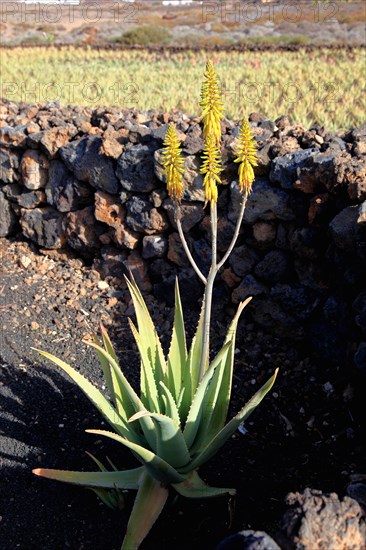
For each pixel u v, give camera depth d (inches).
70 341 111.7
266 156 104.0
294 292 103.7
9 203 138.9
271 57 396.5
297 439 90.4
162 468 70.2
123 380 70.2
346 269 92.0
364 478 78.4
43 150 129.3
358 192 89.4
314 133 110.0
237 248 109.6
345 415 92.6
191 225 114.0
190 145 109.2
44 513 79.4
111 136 119.3
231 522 74.1
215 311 115.7
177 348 81.0
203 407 77.4
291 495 58.2
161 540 74.9
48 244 134.3
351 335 92.7
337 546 53.8
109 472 77.2
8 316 117.3
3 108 149.6
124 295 123.7
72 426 93.6
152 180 115.3
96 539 75.6
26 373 103.6
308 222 100.0
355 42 474.6
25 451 89.0
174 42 552.1
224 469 85.0
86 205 129.4
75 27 628.7
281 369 103.7
